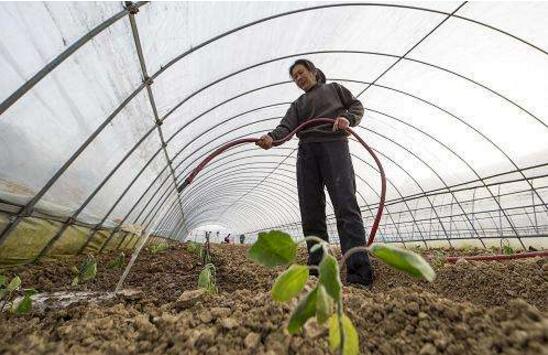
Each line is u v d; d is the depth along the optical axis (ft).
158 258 15.43
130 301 6.43
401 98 20.81
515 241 27.63
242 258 16.96
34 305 6.41
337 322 2.64
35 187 9.10
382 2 12.87
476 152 23.24
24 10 5.32
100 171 12.10
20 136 7.17
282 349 3.24
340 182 8.15
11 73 5.96
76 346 3.38
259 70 16.16
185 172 27.61
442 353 3.01
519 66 15.67
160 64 10.28
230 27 11.32
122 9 7.25
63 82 7.17
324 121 8.20
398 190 34.12
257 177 49.52
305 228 8.89
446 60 16.62
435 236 36.29
